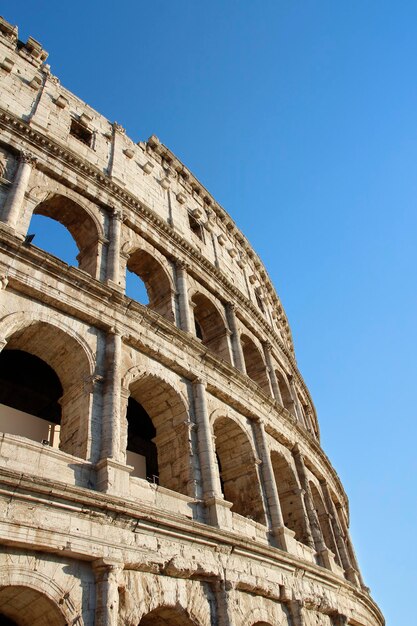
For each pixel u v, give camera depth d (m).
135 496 23.23
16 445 20.34
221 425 33.97
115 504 20.64
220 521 26.05
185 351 31.42
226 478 33.91
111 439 23.23
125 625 19.28
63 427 24.69
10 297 24.25
